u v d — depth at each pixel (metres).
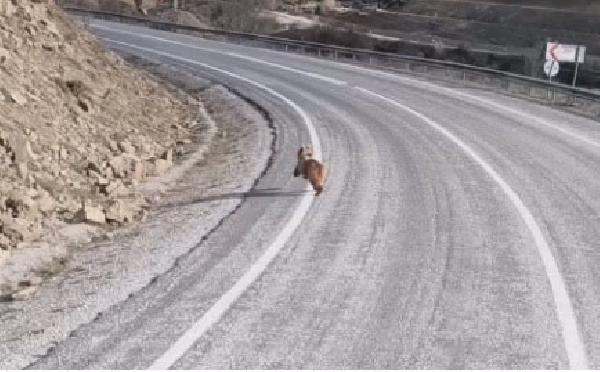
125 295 7.00
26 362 5.64
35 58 14.51
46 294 7.26
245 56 34.19
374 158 13.27
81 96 14.73
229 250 8.27
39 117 12.20
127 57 31.83
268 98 21.72
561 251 8.16
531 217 9.48
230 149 15.14
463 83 26.33
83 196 10.76
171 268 7.74
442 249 8.20
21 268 8.05
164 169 13.19
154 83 22.27
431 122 17.39
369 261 7.80
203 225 9.35
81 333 6.15
